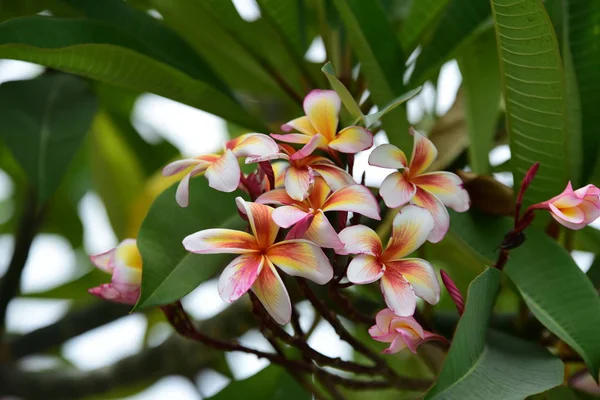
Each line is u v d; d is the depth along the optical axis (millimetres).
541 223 947
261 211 801
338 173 828
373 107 1057
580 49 976
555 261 914
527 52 899
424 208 825
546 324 885
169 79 1006
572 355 958
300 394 1048
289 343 893
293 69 1161
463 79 1046
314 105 854
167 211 902
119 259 884
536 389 815
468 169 1097
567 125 934
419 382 955
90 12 1065
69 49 950
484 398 792
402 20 1165
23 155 1069
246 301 1190
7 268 1146
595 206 833
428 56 1020
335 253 828
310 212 800
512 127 935
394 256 819
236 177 814
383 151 834
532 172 854
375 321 869
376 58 971
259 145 826
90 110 1104
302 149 822
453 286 840
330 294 870
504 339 883
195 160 837
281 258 792
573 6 979
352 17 958
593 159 977
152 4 1165
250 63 1183
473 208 962
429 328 899
